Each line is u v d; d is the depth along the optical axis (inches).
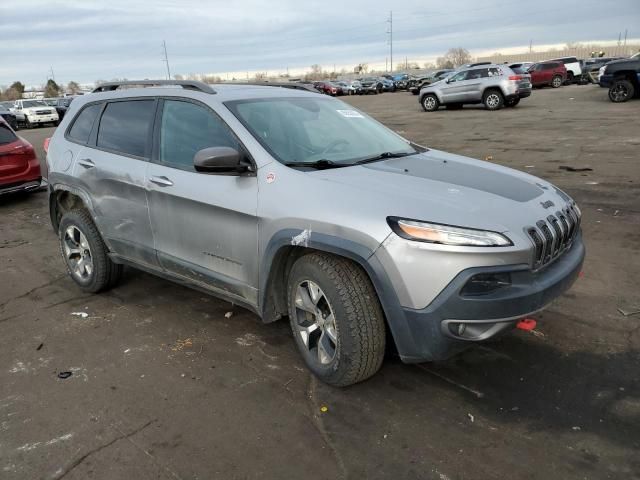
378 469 99.8
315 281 119.7
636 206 262.5
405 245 105.9
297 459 103.1
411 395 122.2
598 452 102.3
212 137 142.6
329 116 160.6
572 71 1449.3
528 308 108.7
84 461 104.1
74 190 180.5
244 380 130.5
